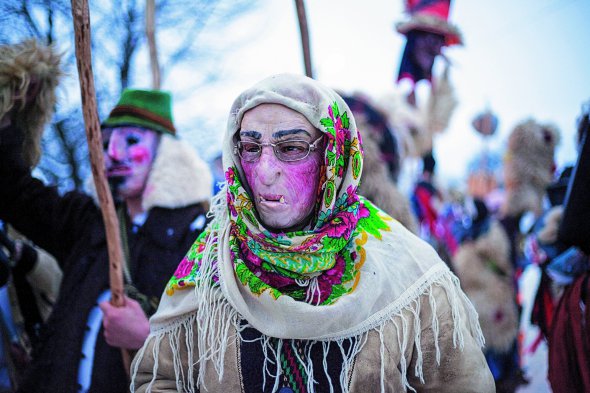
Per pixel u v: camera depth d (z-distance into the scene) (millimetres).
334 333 1352
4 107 2148
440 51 3129
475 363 1410
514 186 4125
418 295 1411
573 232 1933
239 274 1400
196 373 1467
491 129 5320
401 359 1358
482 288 3719
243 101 1397
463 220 4734
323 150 1386
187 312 1461
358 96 2598
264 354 1375
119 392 1950
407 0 3146
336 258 1425
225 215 1514
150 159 2113
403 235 1497
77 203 2271
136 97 2143
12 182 2234
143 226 2092
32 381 2012
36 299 2455
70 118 5211
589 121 1932
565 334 2008
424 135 3318
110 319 1815
